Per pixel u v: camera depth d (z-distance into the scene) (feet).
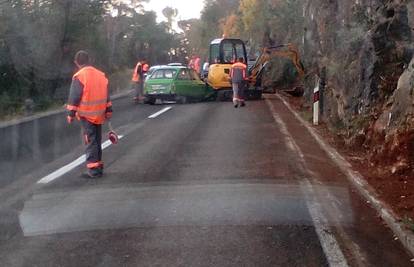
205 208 24.80
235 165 34.27
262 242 20.61
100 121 30.91
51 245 20.29
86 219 23.32
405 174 29.71
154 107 75.25
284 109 69.36
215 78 85.25
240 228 22.12
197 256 19.21
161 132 49.03
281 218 23.50
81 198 26.66
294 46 83.87
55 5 82.79
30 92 80.02
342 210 25.07
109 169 33.30
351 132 40.40
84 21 88.22
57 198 26.71
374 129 35.22
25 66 78.64
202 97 84.94
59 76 85.05
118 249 19.89
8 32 75.20
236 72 73.26
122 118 60.90
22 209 24.93
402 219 22.54
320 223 23.03
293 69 95.30
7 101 71.26
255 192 27.63
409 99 31.19
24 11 77.71
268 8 117.50
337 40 47.98
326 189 28.71
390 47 38.52
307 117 56.39
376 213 24.77
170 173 32.01
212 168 33.37
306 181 30.32
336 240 21.06
